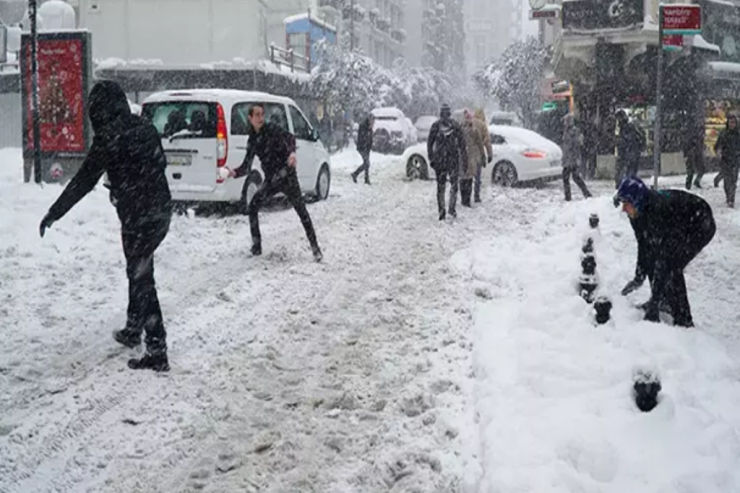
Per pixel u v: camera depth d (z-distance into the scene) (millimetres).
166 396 5414
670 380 5113
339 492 4188
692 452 4008
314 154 15492
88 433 4832
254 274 8984
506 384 5172
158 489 4211
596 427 4320
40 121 14609
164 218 5867
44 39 14414
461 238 11539
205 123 12500
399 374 5863
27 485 4211
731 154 15203
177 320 7113
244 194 12984
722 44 26062
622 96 22719
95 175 5523
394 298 8039
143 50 26828
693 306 7918
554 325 6348
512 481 3852
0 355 6086
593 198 14922
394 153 35812
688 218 6312
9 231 10008
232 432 4906
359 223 12930
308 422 5059
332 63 33062
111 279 8531
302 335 6832
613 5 21906
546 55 35438
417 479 4285
